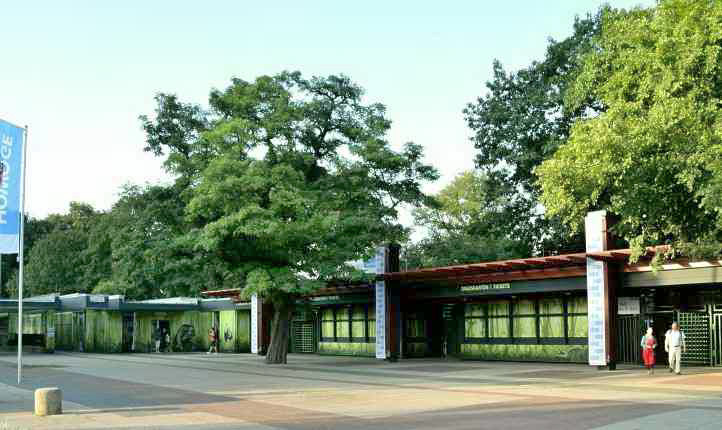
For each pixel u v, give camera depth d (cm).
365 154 3362
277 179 3166
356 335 4094
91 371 2833
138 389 2056
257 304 4422
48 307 4625
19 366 2212
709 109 1784
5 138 1961
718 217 1753
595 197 1970
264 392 1962
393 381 2323
